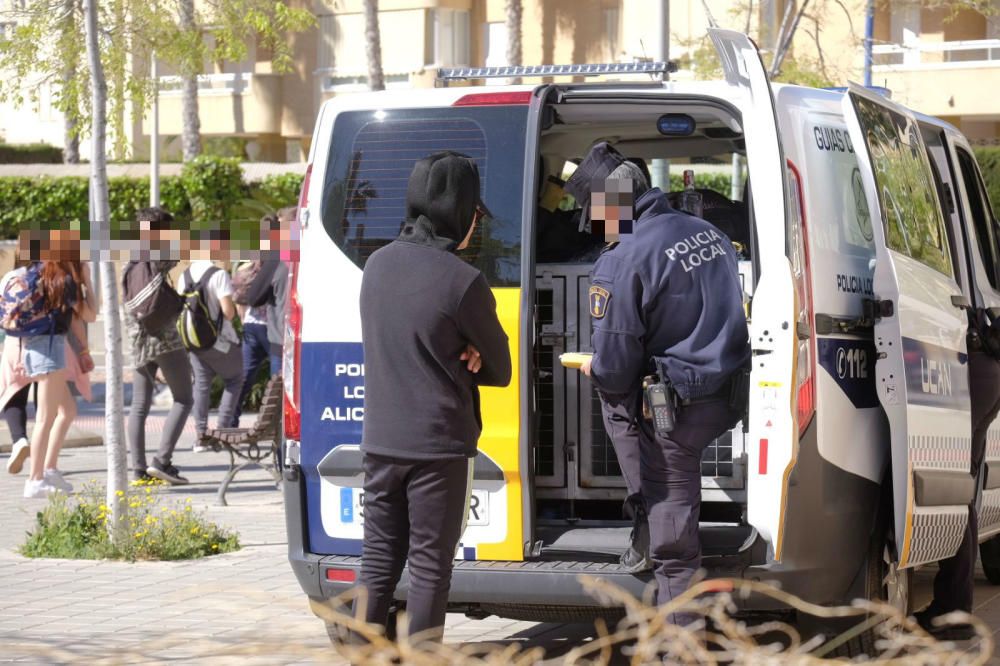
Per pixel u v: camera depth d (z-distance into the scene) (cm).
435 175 716
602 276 737
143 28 2006
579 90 805
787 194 739
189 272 1728
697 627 694
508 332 784
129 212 4434
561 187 1023
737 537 782
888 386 784
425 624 694
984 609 1034
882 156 822
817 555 754
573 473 846
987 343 936
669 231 739
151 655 821
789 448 715
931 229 902
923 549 811
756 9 3088
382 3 6016
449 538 704
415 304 700
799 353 744
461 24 6016
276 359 1662
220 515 1477
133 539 1227
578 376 845
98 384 3219
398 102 826
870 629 789
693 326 736
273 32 2222
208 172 4397
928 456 816
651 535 735
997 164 3881
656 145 1045
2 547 1281
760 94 743
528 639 938
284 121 6275
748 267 845
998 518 1041
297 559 812
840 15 3316
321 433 812
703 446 738
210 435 1530
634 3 5003
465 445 706
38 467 1598
